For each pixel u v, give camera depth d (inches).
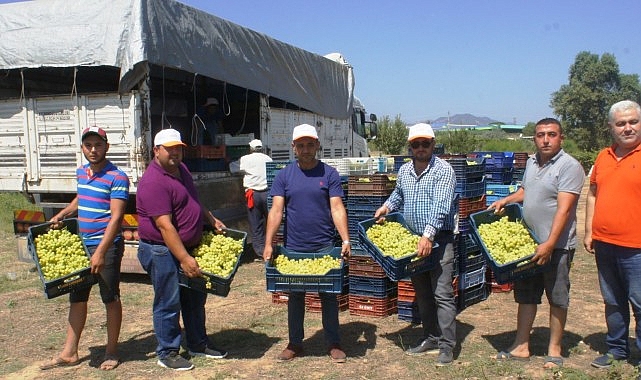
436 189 203.3
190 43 345.1
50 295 187.8
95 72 405.4
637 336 194.9
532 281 204.5
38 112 340.2
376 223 220.8
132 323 264.2
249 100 472.4
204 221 228.7
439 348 211.9
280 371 203.8
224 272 198.8
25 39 328.8
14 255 437.4
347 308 284.4
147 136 320.5
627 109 187.2
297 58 468.1
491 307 284.2
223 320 267.7
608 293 200.5
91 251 203.0
